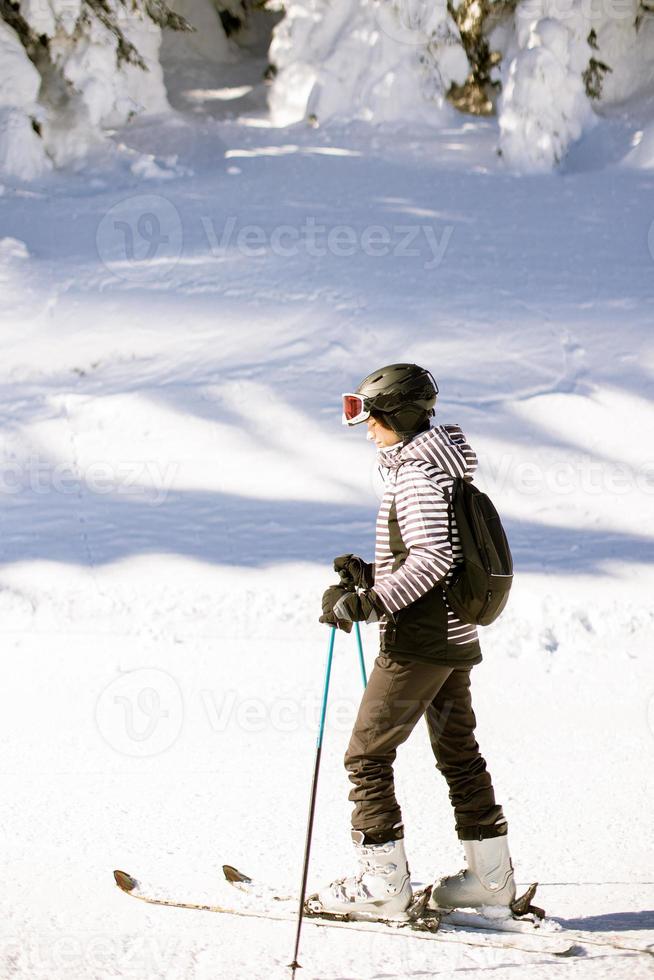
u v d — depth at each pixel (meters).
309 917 6.59
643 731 9.95
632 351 19.75
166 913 6.65
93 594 12.96
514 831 8.11
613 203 29.89
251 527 14.83
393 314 21.31
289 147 36.38
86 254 25.62
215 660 11.41
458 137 37.62
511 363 19.42
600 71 38.38
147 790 8.71
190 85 44.06
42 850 7.63
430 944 6.23
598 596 12.84
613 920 6.67
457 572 6.38
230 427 17.55
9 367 19.88
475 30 38.41
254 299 22.27
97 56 34.91
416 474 6.36
